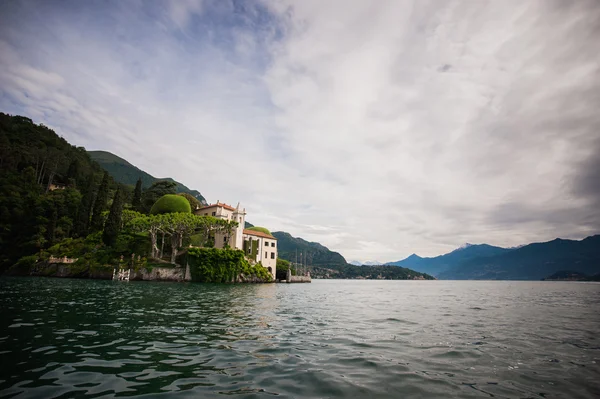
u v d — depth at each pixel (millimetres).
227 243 79562
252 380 8195
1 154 109688
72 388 7348
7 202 84000
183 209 87625
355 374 8891
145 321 16750
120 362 9484
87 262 68812
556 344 13516
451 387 8047
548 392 7879
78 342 11773
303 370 9133
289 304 29281
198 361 9781
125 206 107000
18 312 18281
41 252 74625
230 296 35219
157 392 7223
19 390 7152
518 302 38719
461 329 17094
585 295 57406
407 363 10133
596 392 7918
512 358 11039
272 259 101500
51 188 121875
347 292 58656
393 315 23047
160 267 67188
